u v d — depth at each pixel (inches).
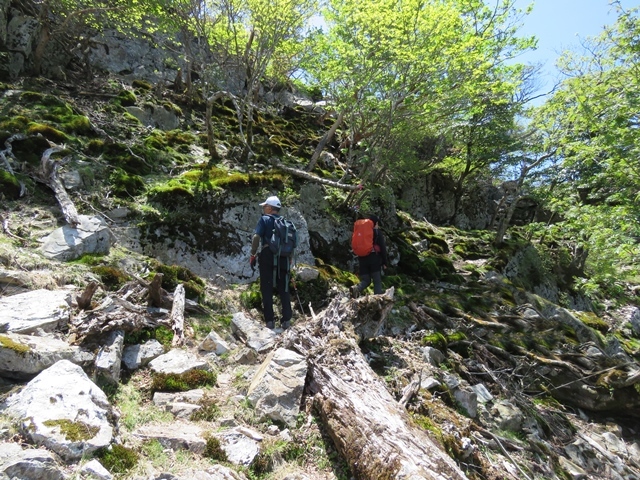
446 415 186.5
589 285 389.4
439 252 480.7
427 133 436.8
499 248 531.8
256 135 461.1
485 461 172.4
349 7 328.5
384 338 247.4
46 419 114.7
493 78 398.9
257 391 160.2
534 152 573.6
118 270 216.4
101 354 156.3
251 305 255.0
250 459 132.6
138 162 312.5
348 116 395.5
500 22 389.1
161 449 127.7
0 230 217.0
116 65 500.4
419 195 637.9
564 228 462.3
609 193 379.9
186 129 423.2
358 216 369.1
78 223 227.6
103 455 115.1
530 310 346.9
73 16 397.1
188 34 412.5
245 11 377.4
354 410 149.5
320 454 145.4
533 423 240.4
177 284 231.8
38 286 183.6
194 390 163.5
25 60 385.7
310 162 399.2
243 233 294.7
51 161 258.4
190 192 287.0
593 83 340.5
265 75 550.6
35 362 138.6
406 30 324.5
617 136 308.8
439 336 272.5
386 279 349.7
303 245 311.9
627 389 282.2
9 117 295.7
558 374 287.9
